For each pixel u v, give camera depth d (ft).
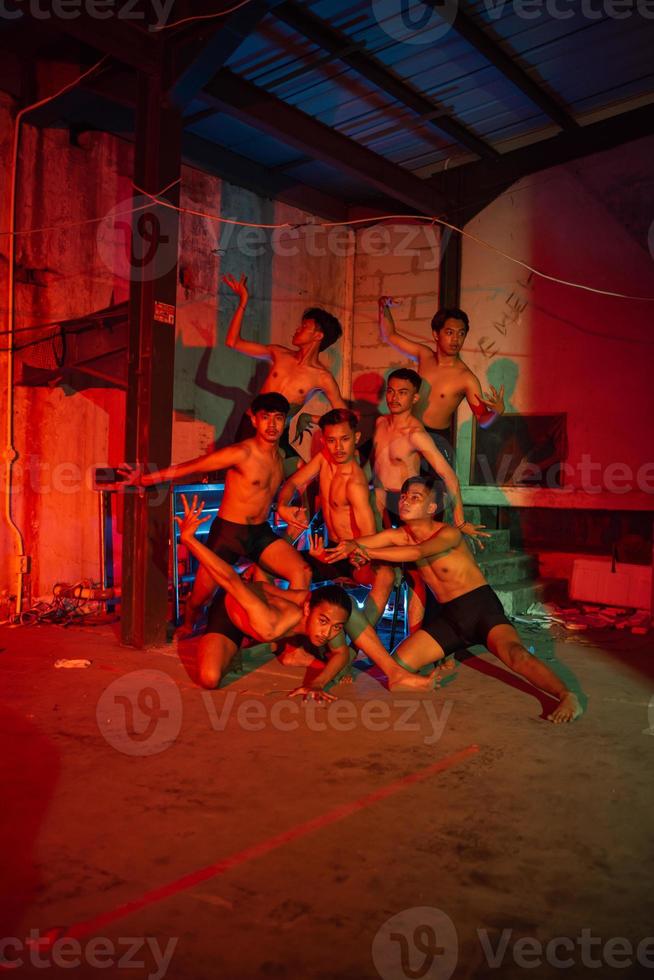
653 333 23.99
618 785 9.83
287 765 10.27
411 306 28.37
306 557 17.44
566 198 25.26
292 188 27.07
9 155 19.10
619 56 20.27
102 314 18.99
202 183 24.00
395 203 28.58
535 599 22.81
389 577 16.08
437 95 21.40
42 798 9.04
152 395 16.42
